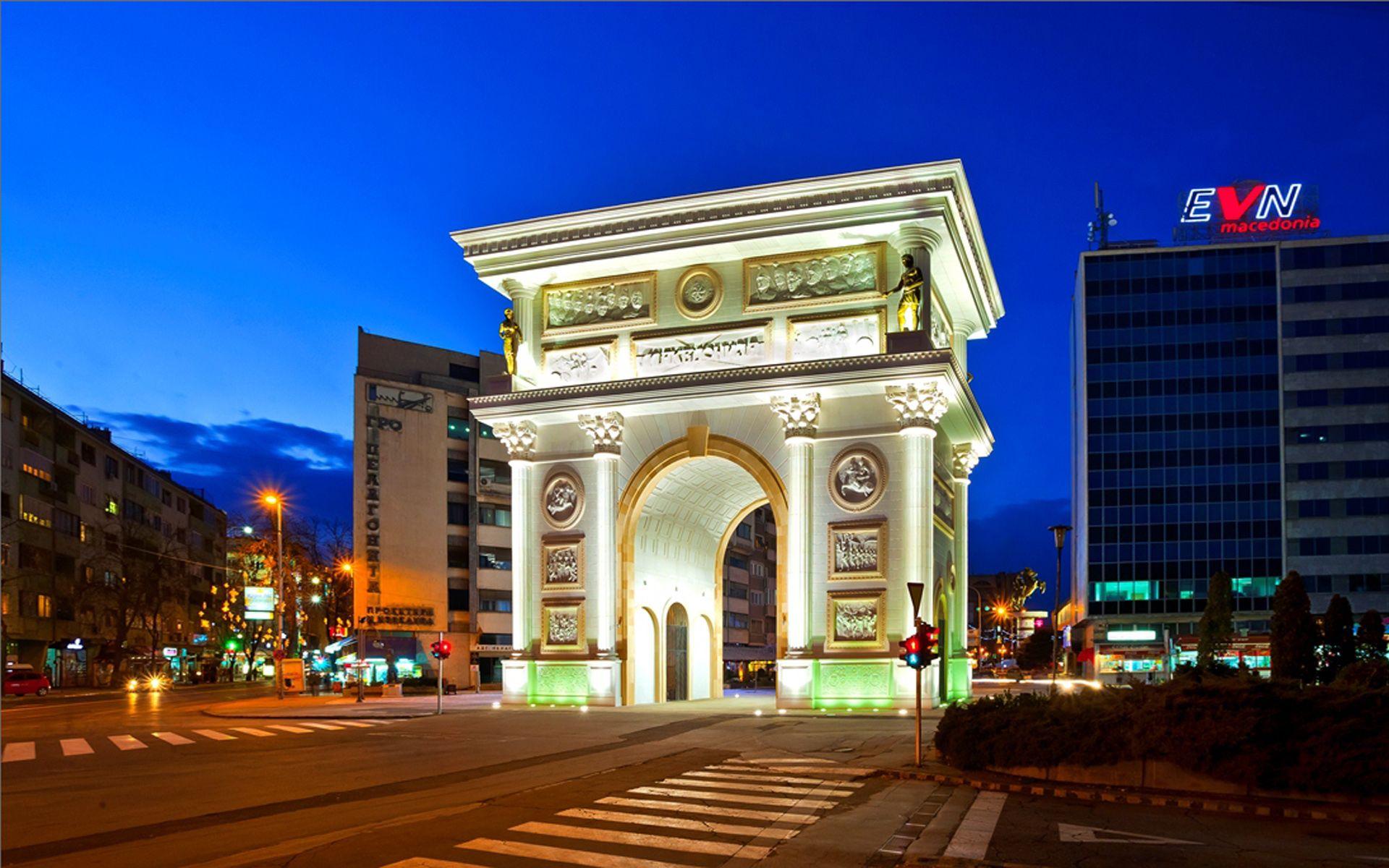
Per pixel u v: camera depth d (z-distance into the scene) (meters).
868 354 40.50
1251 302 112.69
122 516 114.38
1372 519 106.69
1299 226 117.06
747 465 42.91
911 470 40.09
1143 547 112.00
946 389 40.81
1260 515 109.62
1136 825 16.94
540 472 46.16
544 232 45.69
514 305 47.22
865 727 32.84
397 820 17.03
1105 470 113.88
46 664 94.56
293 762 25.48
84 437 103.75
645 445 44.78
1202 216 119.69
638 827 16.47
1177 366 113.62
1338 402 109.06
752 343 43.16
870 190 41.03
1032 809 18.44
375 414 90.31
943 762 23.69
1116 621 111.62
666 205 43.66
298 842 15.27
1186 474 112.06
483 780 21.91
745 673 104.12
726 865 14.02
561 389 45.06
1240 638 80.62
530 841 15.40
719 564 56.25
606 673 43.34
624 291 45.78
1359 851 15.05
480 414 46.47
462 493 93.94
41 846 15.19
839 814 17.75
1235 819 17.53
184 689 92.62
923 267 40.84
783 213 42.00
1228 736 19.06
